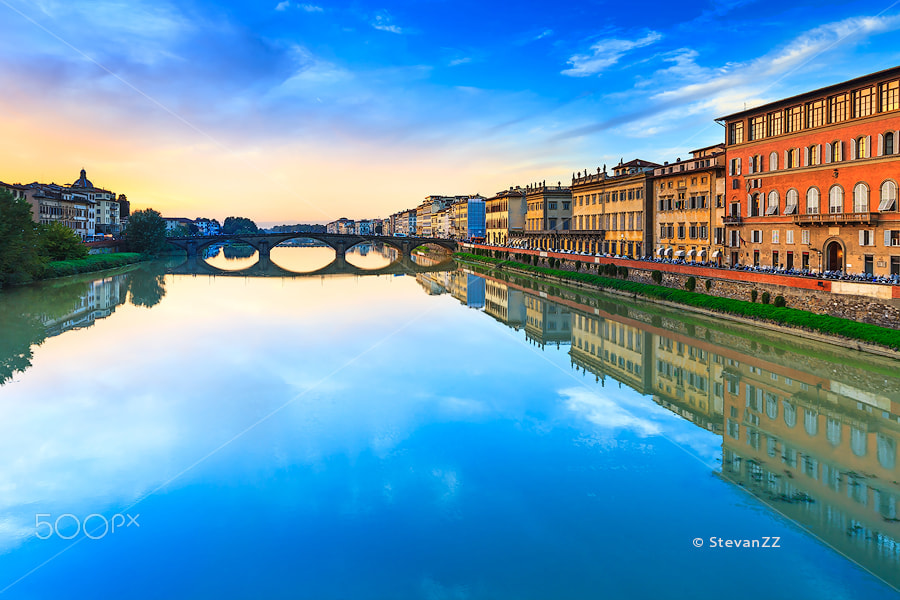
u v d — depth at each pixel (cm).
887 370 3897
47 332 5647
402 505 2189
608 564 1814
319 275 13300
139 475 2447
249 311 7288
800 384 3706
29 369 4188
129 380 3906
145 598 1680
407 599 1661
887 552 1864
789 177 6175
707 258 7794
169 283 10744
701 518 2081
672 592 1688
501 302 8138
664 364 4359
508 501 2217
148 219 16212
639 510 2145
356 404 3394
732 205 7106
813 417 3134
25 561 1848
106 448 2736
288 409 3303
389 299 8719
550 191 13575
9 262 8738
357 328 6066
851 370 3969
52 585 1725
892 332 4081
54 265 10631
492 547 1912
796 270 5878
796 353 4456
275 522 2075
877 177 5188
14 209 8619
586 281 9162
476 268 15012
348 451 2698
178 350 4866
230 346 5050
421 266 16838
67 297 8206
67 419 3136
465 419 3142
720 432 2936
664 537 1967
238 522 2078
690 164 8156
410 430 2972
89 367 4259
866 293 4378
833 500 2203
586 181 11388
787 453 2667
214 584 1736
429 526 2041
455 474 2455
